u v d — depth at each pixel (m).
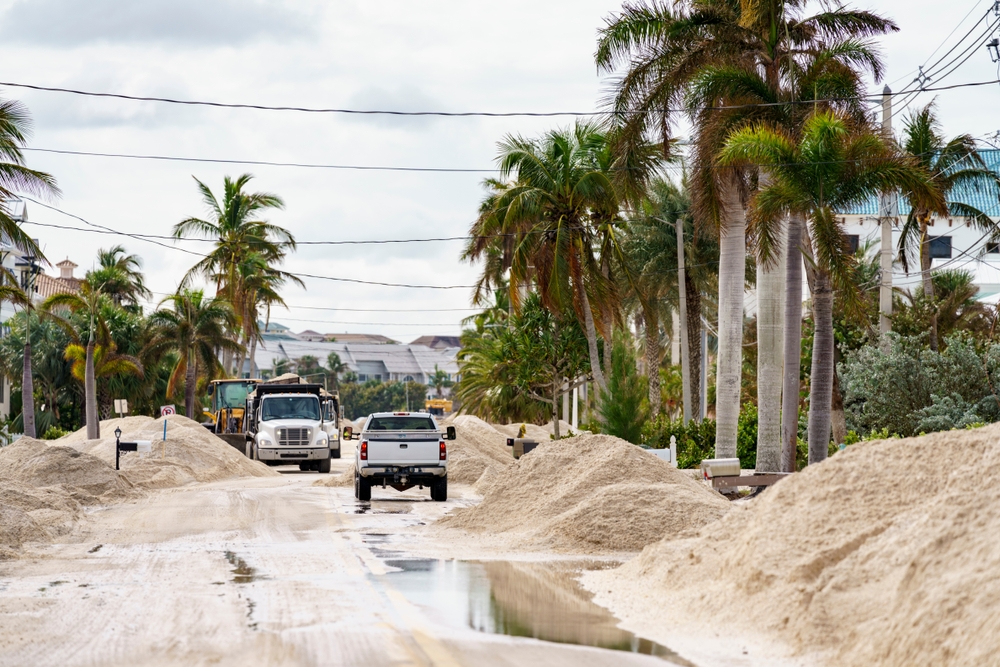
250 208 119.31
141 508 40.69
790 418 45.69
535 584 21.86
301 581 22.03
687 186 52.69
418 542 29.89
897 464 18.33
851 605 15.02
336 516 37.66
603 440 36.62
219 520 36.09
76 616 17.83
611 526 29.05
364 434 44.06
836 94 48.09
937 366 54.97
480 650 15.09
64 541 29.83
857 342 70.25
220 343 111.88
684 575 20.16
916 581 14.03
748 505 21.64
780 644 15.06
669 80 50.81
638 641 15.84
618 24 52.16
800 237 45.81
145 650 15.05
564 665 14.15
